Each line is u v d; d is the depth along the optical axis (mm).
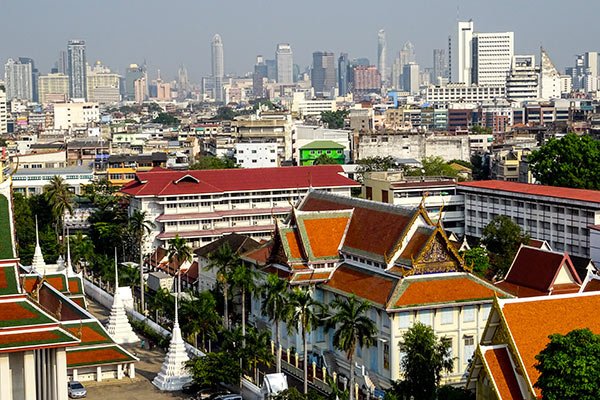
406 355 125688
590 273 163875
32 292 133750
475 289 139125
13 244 118125
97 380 147125
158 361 158625
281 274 159375
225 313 164250
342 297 149000
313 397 120625
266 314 149250
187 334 165250
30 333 112312
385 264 143000
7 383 111000
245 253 177375
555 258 147625
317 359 151125
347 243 157375
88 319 150250
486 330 103000
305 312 132625
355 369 143000
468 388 105438
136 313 187125
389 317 134500
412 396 119250
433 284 138375
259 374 147875
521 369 98000
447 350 132500
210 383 134625
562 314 102750
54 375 115750
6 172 124375
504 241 196250
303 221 159875
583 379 88562
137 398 137750
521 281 151375
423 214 143375
